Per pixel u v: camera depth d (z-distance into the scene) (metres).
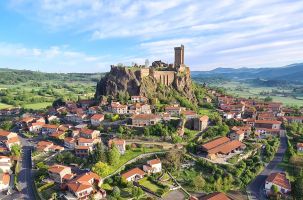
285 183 155.38
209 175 167.88
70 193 139.62
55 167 158.50
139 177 161.00
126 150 189.25
